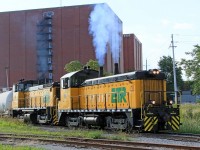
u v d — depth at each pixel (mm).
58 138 19688
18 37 106750
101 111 24672
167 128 21672
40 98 34500
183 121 27031
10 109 41562
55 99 31531
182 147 14250
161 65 105188
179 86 97625
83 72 28766
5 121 33562
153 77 22484
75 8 104125
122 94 22969
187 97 92625
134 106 21828
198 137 18500
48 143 17578
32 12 106375
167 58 105688
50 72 103938
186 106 46469
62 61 103625
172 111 21859
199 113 33906
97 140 17781
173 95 23203
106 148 15141
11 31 107250
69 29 103938
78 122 27719
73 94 28062
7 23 107562
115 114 23766
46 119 32406
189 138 18484
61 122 29984
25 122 35062
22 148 14570
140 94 21891
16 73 106000
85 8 103688
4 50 107188
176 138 18703
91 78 29062
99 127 25562
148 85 22297
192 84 38688
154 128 21328
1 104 43969
